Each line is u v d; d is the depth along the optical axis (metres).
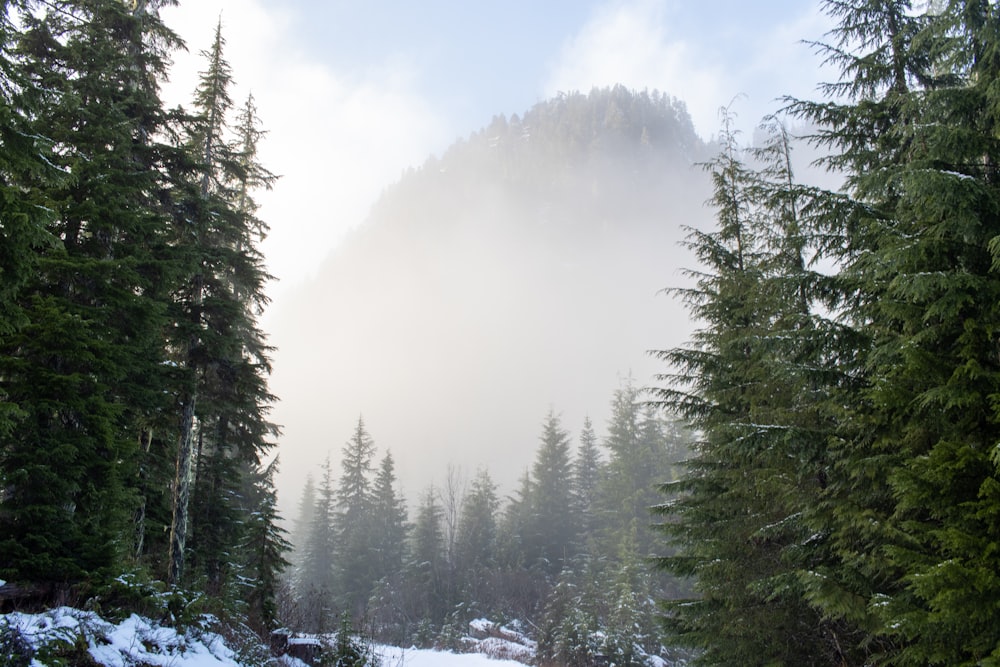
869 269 8.74
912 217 8.73
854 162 10.59
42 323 9.30
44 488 8.84
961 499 7.15
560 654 26.67
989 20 7.69
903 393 7.92
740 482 12.82
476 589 48.09
